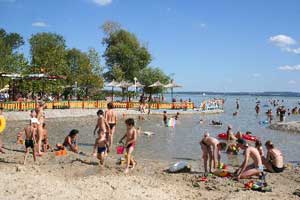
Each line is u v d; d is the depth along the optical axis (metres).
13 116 32.75
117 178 11.67
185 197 10.23
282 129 32.31
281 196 10.70
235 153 18.52
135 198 9.67
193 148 20.42
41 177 11.09
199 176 12.82
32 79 42.25
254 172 12.30
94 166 13.51
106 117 16.34
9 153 15.41
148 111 44.28
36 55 47.84
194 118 42.88
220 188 11.33
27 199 8.91
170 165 14.95
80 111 40.41
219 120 41.78
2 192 9.29
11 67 43.00
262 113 59.31
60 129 27.52
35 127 13.77
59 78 43.75
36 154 14.94
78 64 56.72
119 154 17.09
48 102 40.31
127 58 66.00
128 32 69.25
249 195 10.56
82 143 21.19
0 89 41.34
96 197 9.50
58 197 9.21
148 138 24.11
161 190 10.72
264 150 20.86
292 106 99.56
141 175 12.63
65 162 13.95
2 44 53.69
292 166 15.68
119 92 64.25
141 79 61.38
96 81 57.28
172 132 28.02
